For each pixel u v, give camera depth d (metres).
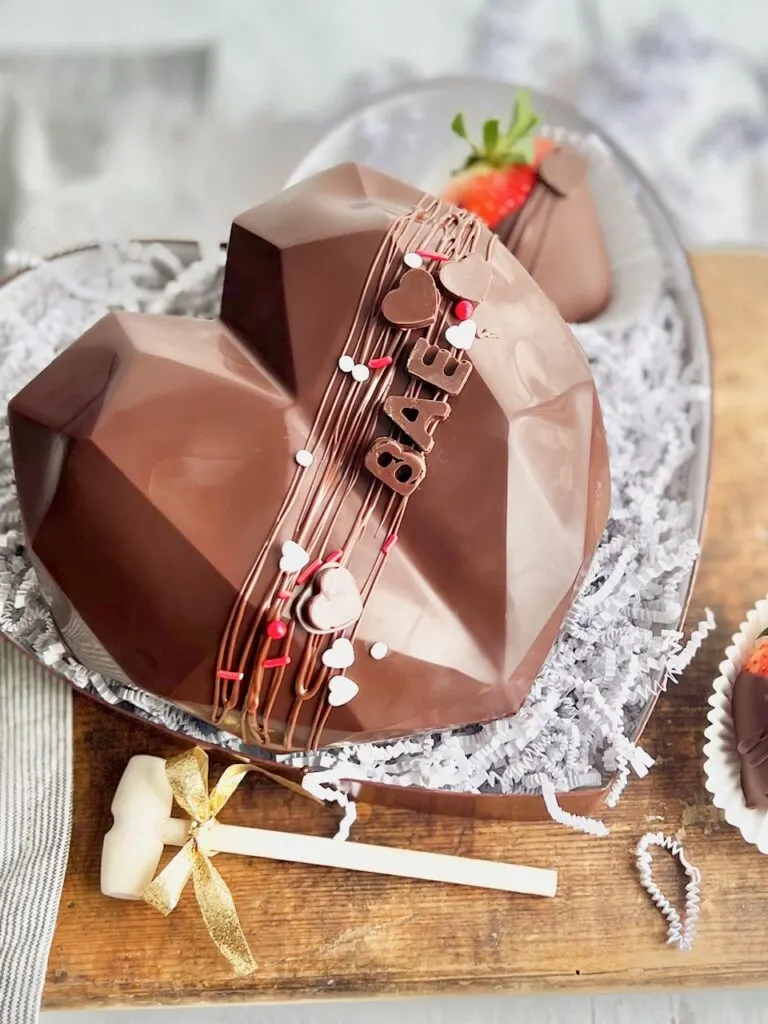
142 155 0.55
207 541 0.27
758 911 0.34
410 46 0.57
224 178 0.54
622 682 0.34
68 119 0.55
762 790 0.33
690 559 0.36
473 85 0.46
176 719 0.33
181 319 0.31
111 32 0.56
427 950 0.33
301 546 0.28
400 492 0.28
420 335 0.29
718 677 0.36
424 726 0.29
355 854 0.33
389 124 0.47
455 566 0.29
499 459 0.29
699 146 0.55
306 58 0.57
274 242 0.30
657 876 0.34
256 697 0.28
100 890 0.33
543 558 0.29
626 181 0.44
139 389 0.28
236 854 0.34
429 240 0.31
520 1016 0.37
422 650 0.28
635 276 0.43
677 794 0.35
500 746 0.33
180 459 0.27
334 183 0.33
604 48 0.56
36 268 0.40
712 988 0.33
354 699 0.28
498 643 0.29
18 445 0.29
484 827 0.34
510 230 0.40
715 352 0.44
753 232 0.54
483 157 0.41
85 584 0.29
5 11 0.56
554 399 0.30
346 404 0.29
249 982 0.32
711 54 0.56
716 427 0.42
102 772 0.35
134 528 0.27
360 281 0.30
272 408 0.29
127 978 0.32
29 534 0.29
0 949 0.32
